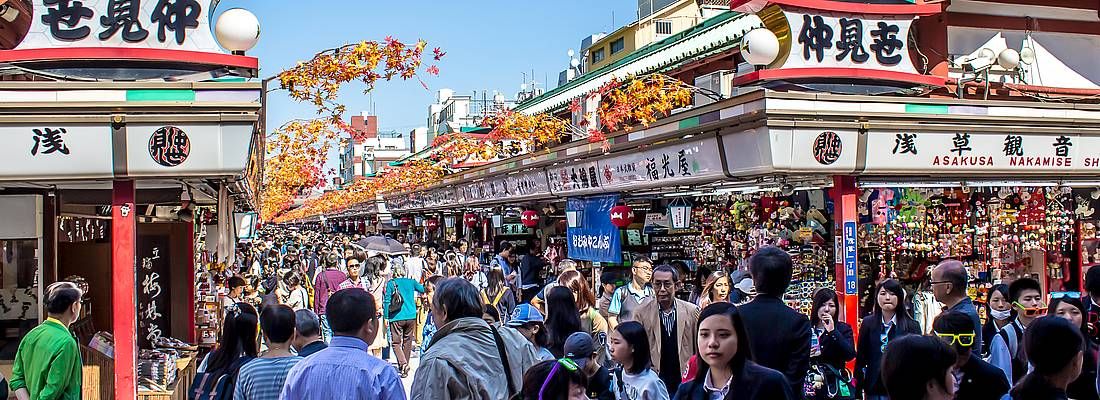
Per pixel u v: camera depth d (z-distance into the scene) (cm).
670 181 1299
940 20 1347
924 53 1339
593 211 1698
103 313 1131
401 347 1422
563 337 798
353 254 1459
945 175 1134
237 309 707
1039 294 731
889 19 1119
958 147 1112
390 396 519
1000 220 1297
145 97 840
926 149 1092
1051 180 1228
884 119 1058
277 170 1892
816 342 711
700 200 1622
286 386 519
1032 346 481
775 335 614
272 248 3175
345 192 3616
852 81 1112
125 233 870
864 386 757
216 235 1894
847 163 1055
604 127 1634
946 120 1102
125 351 866
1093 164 1202
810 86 1105
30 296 988
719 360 488
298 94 1101
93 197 1037
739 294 1042
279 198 2212
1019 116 1137
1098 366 562
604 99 1634
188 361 1124
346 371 510
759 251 648
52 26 858
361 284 1486
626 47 3077
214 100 844
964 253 1297
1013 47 1448
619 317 905
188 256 1315
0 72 877
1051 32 1459
